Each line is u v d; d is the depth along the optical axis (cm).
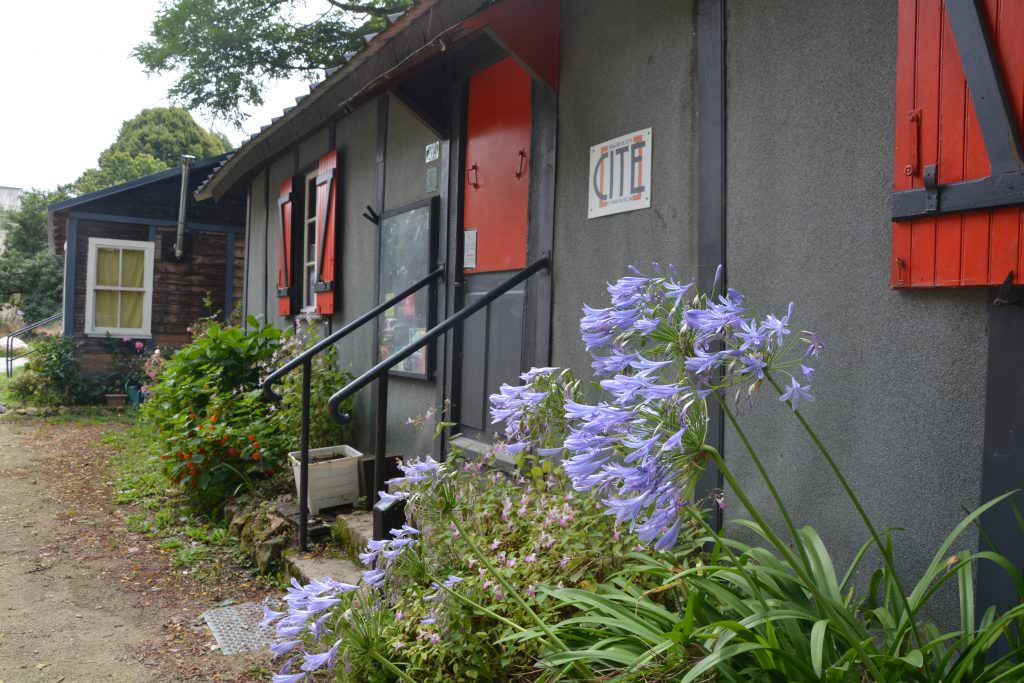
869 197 230
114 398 1247
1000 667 175
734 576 205
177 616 389
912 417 217
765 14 266
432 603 251
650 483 161
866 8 232
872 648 178
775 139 261
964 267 201
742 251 273
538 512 273
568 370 264
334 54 1350
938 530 210
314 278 791
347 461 484
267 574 436
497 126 445
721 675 189
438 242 507
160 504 615
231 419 601
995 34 191
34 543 517
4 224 3531
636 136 326
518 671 241
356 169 657
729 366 166
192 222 1350
